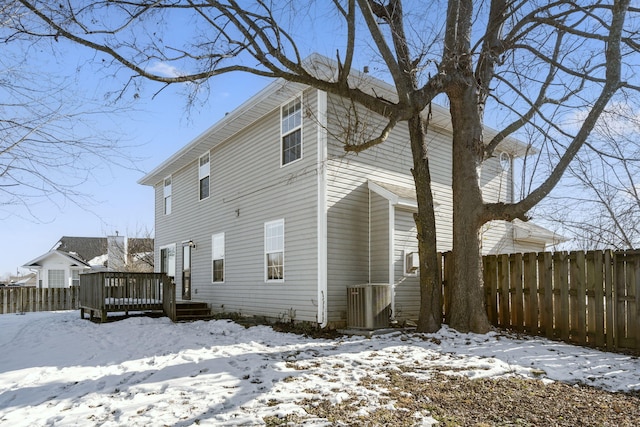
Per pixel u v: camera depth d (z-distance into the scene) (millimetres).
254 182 12617
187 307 13961
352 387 5254
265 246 11898
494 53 9055
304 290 10352
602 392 5223
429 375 5848
